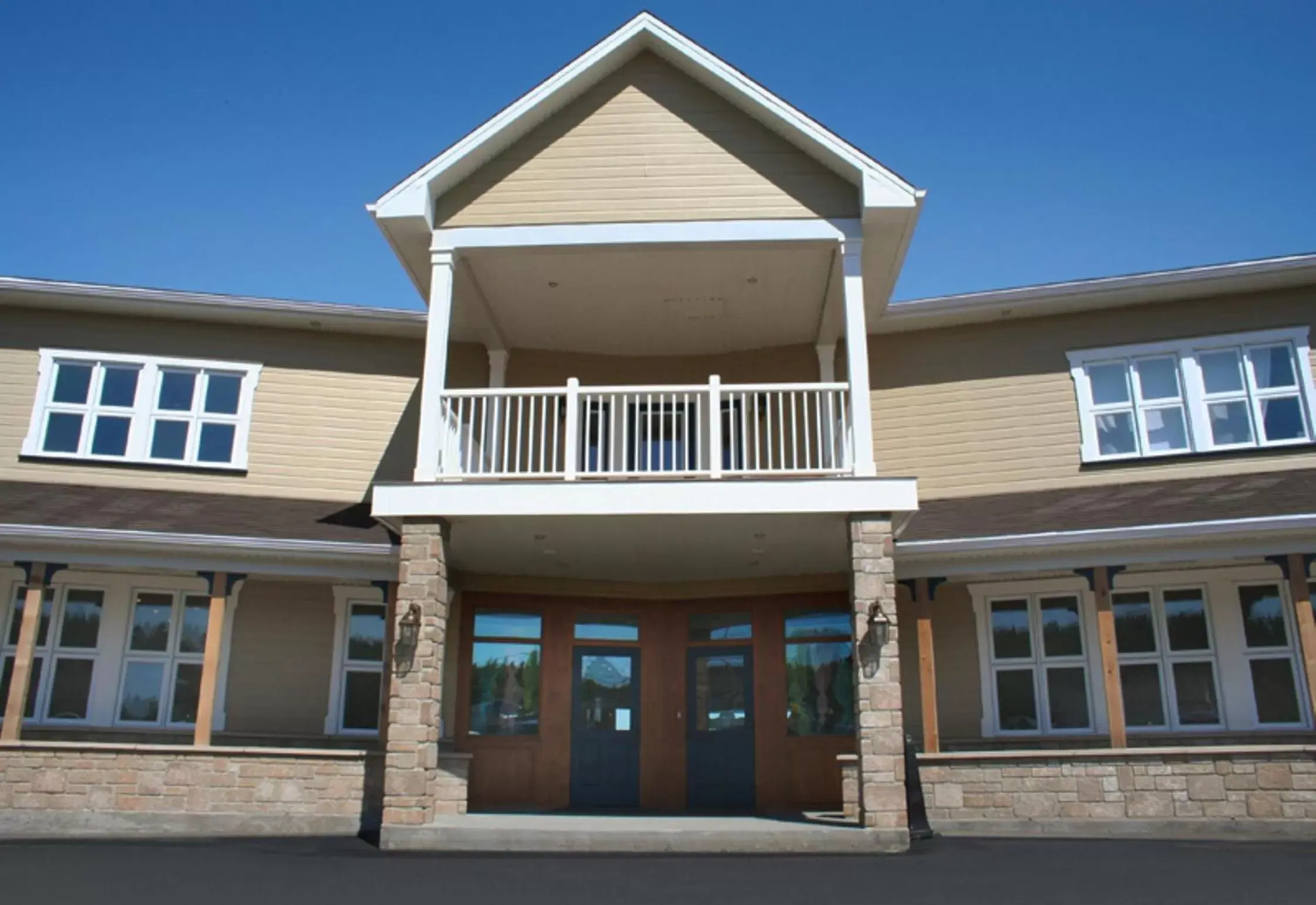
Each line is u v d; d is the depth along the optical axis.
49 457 13.53
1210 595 12.41
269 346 14.45
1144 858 8.72
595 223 11.53
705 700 13.72
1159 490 12.54
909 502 10.12
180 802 10.70
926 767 11.05
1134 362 13.65
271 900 6.80
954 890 7.21
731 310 13.51
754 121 11.78
